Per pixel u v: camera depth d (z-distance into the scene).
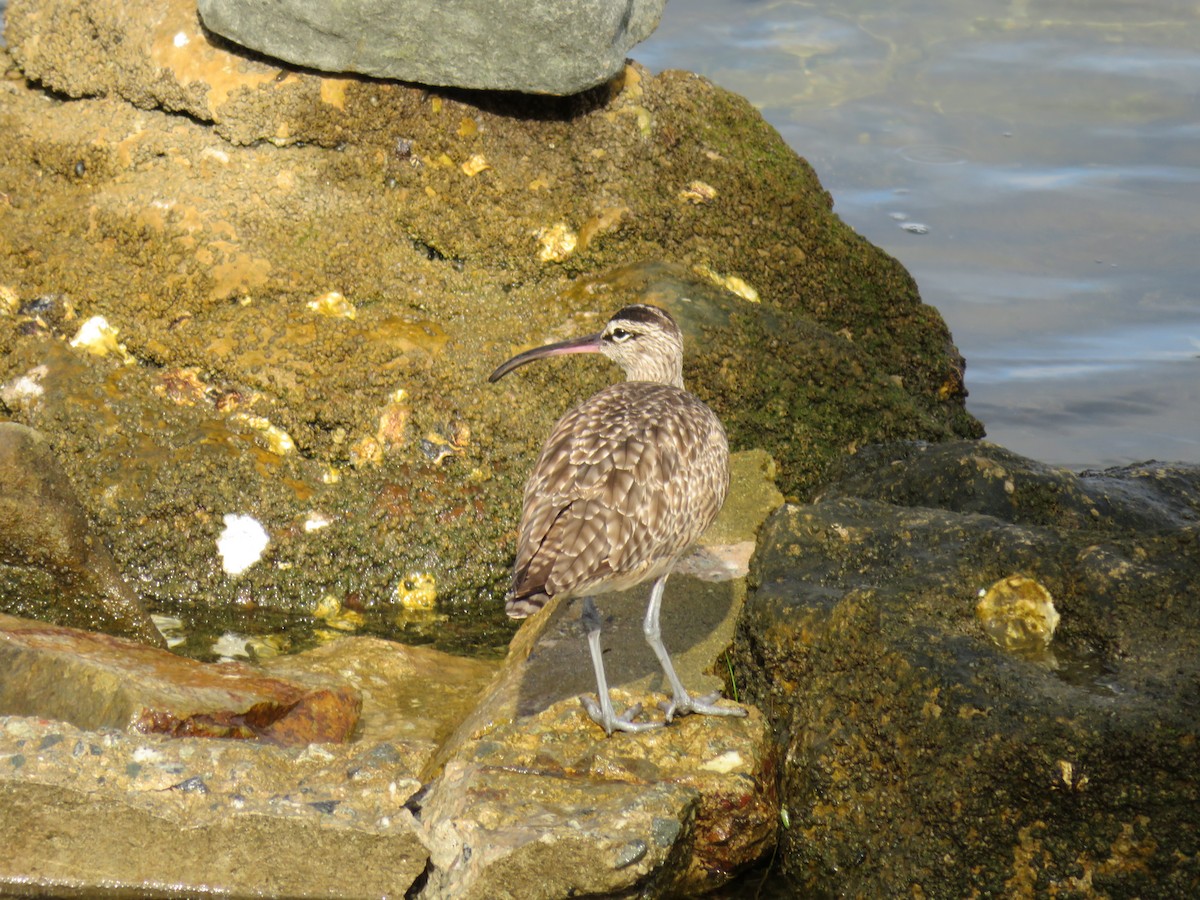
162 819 8.91
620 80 15.29
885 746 8.99
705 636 10.80
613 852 8.51
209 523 12.23
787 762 9.54
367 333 13.23
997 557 9.77
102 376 12.80
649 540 9.34
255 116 14.21
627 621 10.98
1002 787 8.38
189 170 14.12
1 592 11.46
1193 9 22.25
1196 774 8.07
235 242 13.55
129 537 12.15
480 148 14.59
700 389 13.50
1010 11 22.17
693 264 14.73
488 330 13.58
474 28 14.02
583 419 9.77
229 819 8.90
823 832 9.23
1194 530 9.47
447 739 10.18
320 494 12.43
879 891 8.84
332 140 14.38
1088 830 8.27
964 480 11.36
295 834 8.91
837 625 9.53
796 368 13.94
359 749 9.56
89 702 9.68
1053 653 9.16
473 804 8.84
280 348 12.98
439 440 12.70
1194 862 8.12
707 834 9.20
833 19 21.91
